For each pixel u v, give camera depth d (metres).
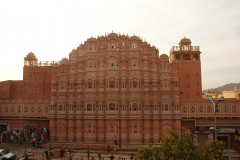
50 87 70.75
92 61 62.62
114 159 45.41
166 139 29.55
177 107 59.28
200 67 69.12
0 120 69.44
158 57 63.88
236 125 59.75
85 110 60.59
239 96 74.31
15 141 62.84
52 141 61.47
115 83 59.94
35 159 44.66
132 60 61.16
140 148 30.09
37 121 67.19
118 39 62.97
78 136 60.28
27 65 76.38
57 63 67.50
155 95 60.56
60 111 62.84
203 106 60.66
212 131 59.50
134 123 58.31
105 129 59.12
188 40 70.00
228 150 57.97
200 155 27.41
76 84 64.06
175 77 62.09
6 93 72.81
